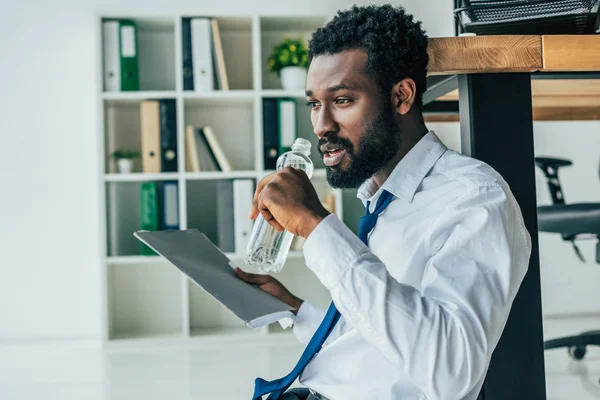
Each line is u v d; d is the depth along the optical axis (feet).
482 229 2.64
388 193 3.08
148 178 12.01
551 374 8.40
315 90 2.97
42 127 12.94
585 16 3.12
